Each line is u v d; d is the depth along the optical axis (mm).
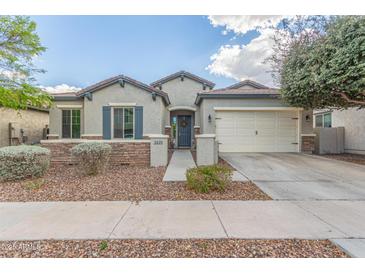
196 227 3408
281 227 3406
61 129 13070
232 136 12898
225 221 3633
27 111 16234
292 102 11188
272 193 5258
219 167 5855
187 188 5570
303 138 12922
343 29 7672
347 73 7562
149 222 3592
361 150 13273
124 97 12641
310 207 4305
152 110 12719
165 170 7891
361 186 5895
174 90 16719
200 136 9016
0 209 4211
